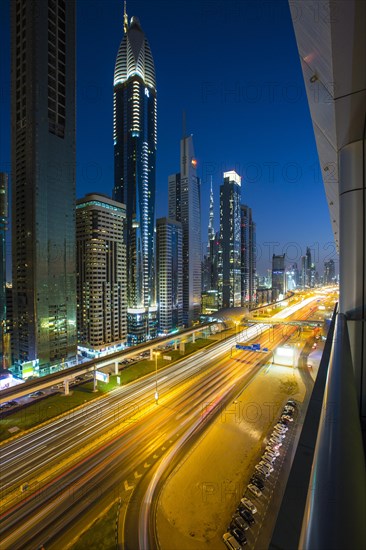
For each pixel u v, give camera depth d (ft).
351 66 12.60
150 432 119.65
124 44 595.88
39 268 283.38
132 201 531.50
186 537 73.51
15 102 304.30
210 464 101.19
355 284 16.08
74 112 327.88
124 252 410.72
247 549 71.20
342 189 16.84
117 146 573.74
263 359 227.40
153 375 188.24
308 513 4.11
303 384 176.76
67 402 145.38
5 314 313.73
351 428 5.65
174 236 581.12
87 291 374.84
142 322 503.20
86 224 376.68
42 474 94.48
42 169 291.38
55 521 77.25
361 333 15.78
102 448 108.47
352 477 4.12
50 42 309.22
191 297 640.17
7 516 78.69
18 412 134.82
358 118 15.08
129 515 79.36
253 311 453.17
